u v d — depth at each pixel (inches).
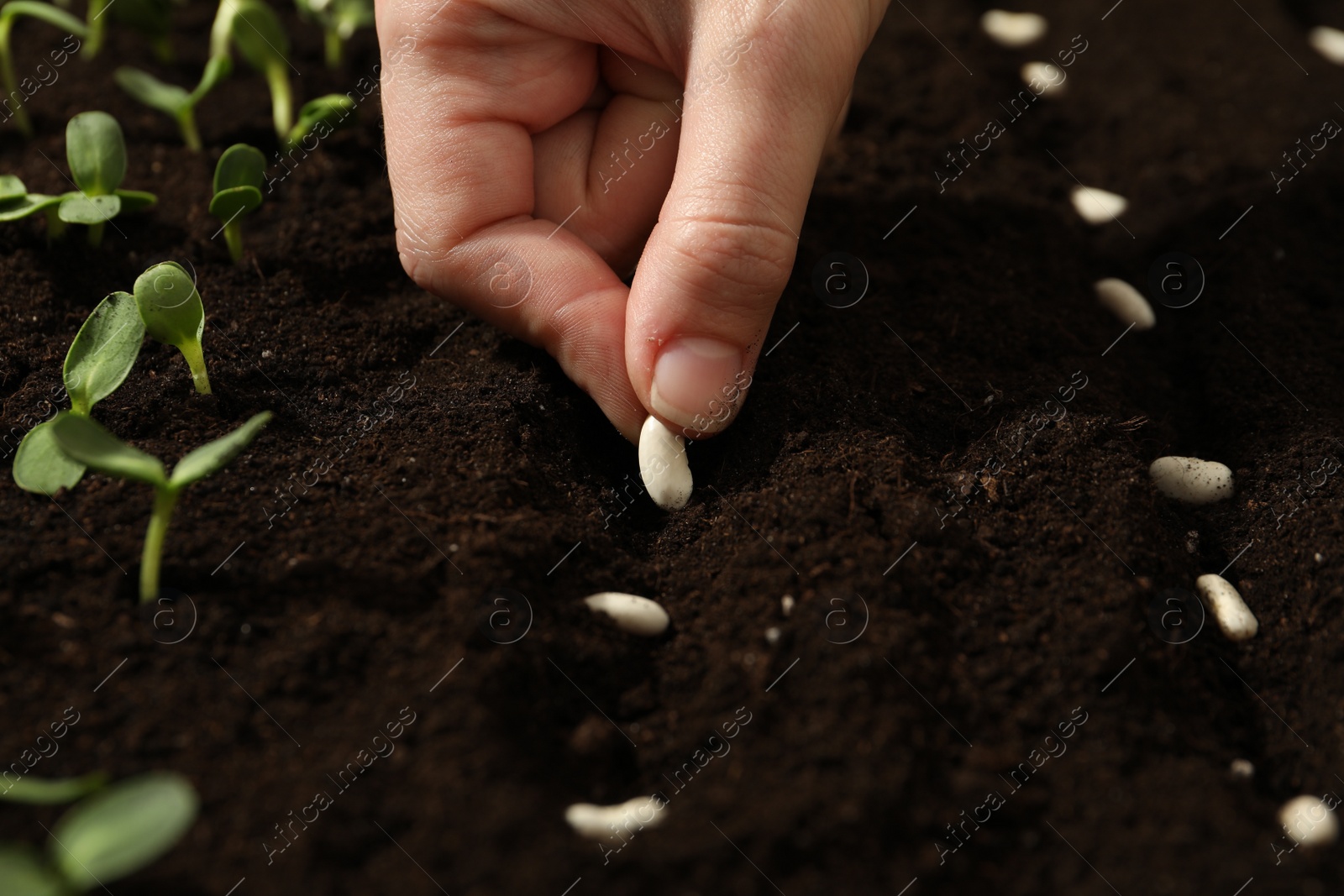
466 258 15.3
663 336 14.7
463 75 15.1
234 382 15.6
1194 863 13.6
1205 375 16.5
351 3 18.4
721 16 14.5
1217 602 14.9
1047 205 18.0
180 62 18.8
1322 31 19.9
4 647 14.0
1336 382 16.1
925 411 15.7
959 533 14.9
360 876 13.4
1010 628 14.5
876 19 15.1
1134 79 19.5
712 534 15.1
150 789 13.2
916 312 16.5
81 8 19.3
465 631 14.1
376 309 16.5
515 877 13.4
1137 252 17.6
